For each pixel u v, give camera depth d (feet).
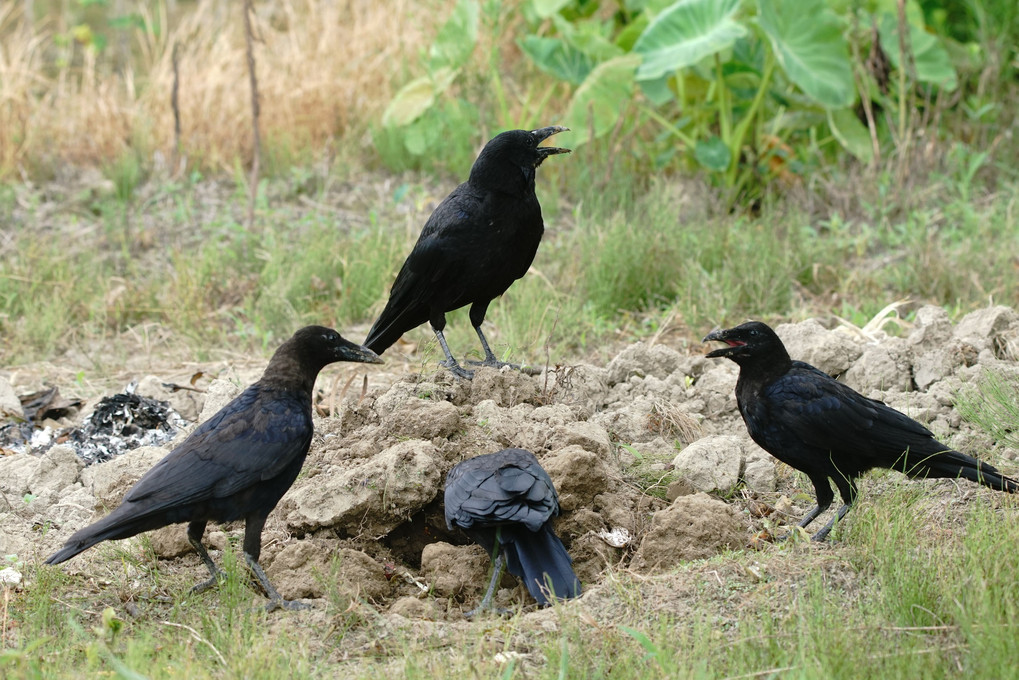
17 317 49.01
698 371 36.78
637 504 29.63
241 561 27.86
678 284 47.62
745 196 59.77
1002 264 46.80
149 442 36.32
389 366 42.34
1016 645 21.49
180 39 72.33
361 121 67.31
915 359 35.47
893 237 52.08
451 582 27.07
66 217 59.21
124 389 41.68
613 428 33.45
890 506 27.68
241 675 22.13
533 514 25.00
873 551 25.89
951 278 46.62
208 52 71.92
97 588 27.17
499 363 35.47
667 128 62.75
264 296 48.11
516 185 33.63
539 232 34.78
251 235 54.03
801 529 27.58
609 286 47.24
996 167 59.26
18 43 72.13
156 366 44.01
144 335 47.60
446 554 27.58
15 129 64.64
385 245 51.65
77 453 35.45
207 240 56.65
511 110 68.39
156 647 23.84
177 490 24.97
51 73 81.71
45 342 45.83
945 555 25.40
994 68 65.46
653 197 55.88
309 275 49.88
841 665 21.47
